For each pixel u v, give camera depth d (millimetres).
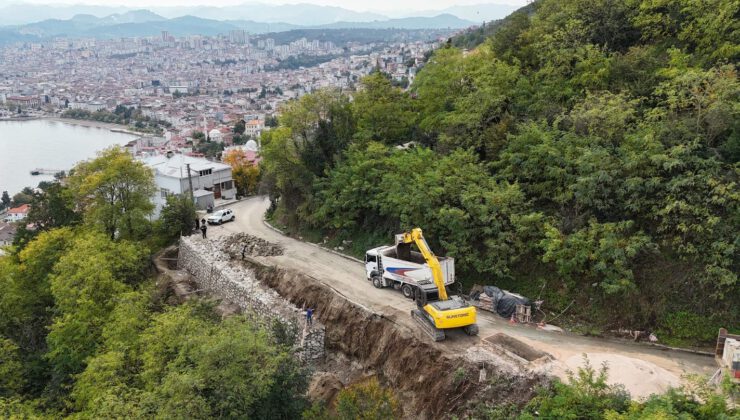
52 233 50312
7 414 29328
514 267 32812
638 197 29234
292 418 24766
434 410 25625
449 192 34781
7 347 37000
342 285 37000
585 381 21156
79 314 35875
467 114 39094
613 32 42625
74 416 28219
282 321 33844
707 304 26391
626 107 33188
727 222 26562
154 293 44094
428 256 30750
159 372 25500
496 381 24266
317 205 46469
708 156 28812
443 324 27516
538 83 41406
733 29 36375
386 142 48000
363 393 24312
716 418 18422
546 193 32812
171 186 71938
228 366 22875
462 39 131000
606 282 27984
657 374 23188
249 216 61906
